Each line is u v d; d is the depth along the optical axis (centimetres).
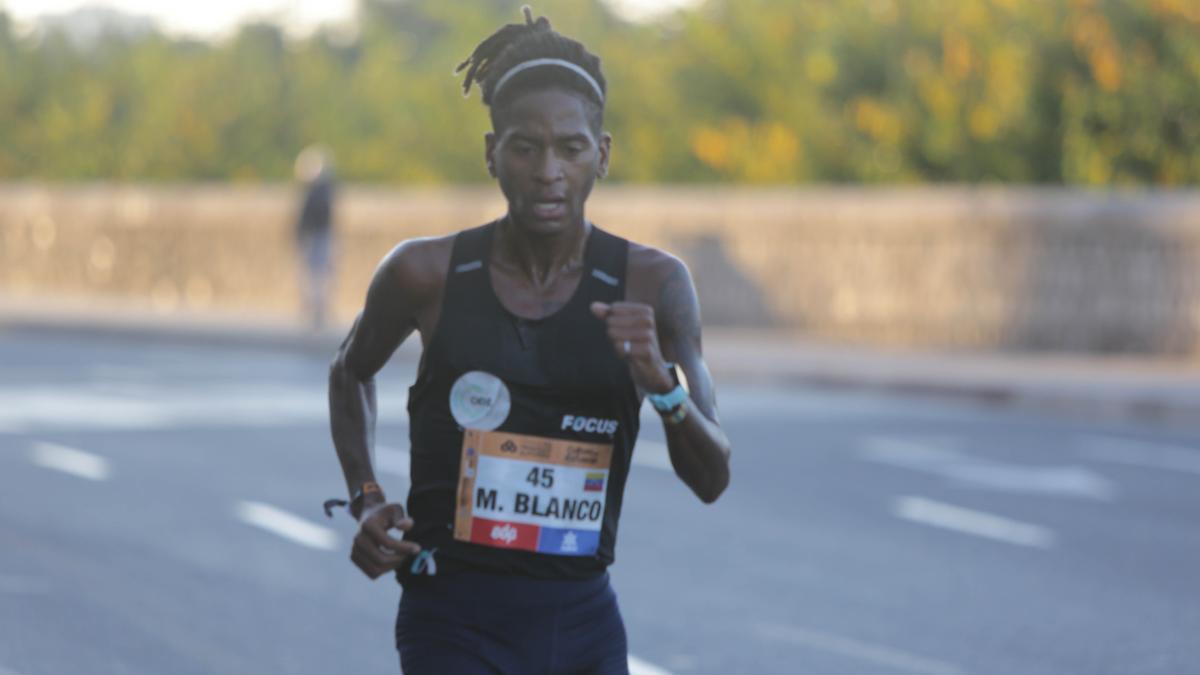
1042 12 5966
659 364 788
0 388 4194
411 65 11575
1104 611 1958
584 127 812
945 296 5256
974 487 2839
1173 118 5688
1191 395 3922
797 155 6756
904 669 1698
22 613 1878
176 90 10188
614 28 9481
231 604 1933
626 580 2088
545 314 838
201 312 6862
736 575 2122
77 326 6119
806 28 7556
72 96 10712
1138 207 4862
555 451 847
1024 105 5931
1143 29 5775
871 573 2147
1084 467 3095
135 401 3916
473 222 6519
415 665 856
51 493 2642
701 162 7756
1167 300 4809
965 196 5222
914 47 6556
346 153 9750
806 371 4475
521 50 820
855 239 5466
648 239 5988
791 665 1705
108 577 2061
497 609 848
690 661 1717
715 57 7756
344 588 2020
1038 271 5056
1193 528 2500
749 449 3256
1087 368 4534
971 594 2034
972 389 4178
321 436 3334
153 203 7919
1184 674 1694
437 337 845
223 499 2606
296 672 1655
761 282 5703
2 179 10600
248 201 7481
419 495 859
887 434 3519
